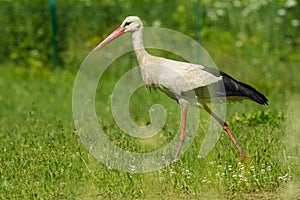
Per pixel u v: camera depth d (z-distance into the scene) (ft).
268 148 41.55
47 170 37.91
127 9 83.30
